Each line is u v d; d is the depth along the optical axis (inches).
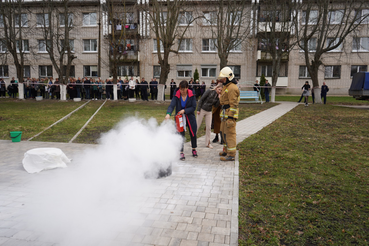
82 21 1309.1
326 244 114.7
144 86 813.2
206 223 126.4
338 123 411.2
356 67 1257.4
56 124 418.6
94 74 1342.3
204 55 1284.4
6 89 985.5
